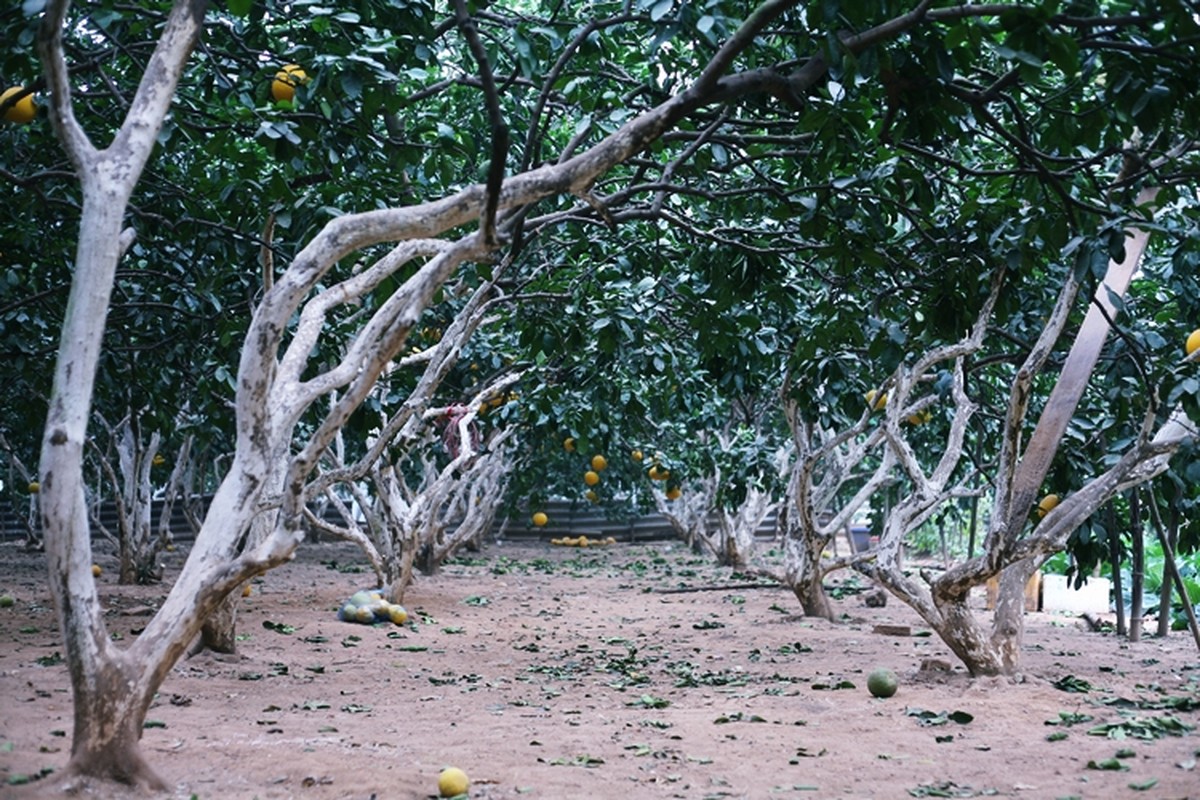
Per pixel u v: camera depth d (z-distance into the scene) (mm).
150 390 10547
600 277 8812
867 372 11352
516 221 5832
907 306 8227
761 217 7930
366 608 11898
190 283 9234
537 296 8641
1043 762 5457
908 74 5305
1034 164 5645
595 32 6328
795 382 11148
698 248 7715
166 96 4684
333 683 8195
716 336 8000
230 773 4984
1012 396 7406
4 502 28031
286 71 5988
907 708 6961
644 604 14758
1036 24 4352
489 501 21188
